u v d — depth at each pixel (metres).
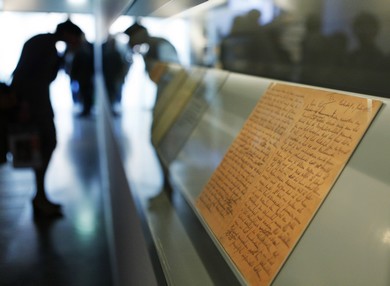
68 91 8.38
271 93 0.83
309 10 0.72
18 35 4.36
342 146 0.55
